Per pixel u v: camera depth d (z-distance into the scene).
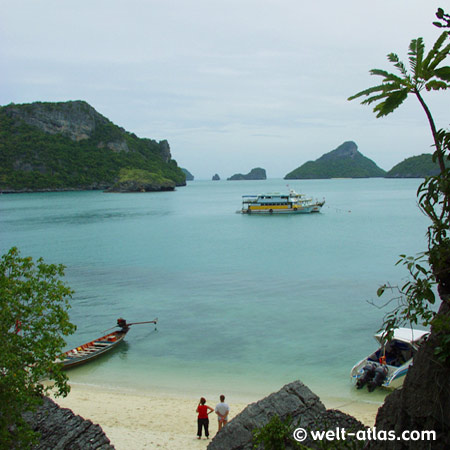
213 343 28.03
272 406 13.62
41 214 133.12
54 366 11.68
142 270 51.09
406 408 8.04
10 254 12.18
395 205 145.00
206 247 68.12
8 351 10.98
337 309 34.31
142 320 32.91
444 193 7.77
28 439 11.50
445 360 7.42
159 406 20.20
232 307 35.53
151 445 16.41
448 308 7.99
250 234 83.31
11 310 11.56
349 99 8.86
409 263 8.44
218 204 173.38
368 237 75.50
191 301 37.47
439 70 7.95
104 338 28.36
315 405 13.67
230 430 13.17
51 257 60.62
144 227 97.50
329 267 50.72
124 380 23.25
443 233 7.87
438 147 7.96
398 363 22.62
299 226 94.12
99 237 81.25
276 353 26.14
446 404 7.41
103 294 40.38
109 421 18.66
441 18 7.37
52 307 12.10
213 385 22.48
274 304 36.06
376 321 31.28
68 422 13.89
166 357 26.16
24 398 11.05
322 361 24.91
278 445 10.99
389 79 8.41
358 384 21.56
